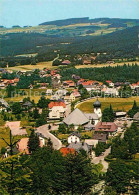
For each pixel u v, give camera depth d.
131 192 109.81
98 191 104.25
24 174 65.69
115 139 174.38
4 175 61.00
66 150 145.00
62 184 87.88
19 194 66.12
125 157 148.50
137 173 109.31
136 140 160.12
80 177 87.44
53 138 191.00
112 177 111.25
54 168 105.25
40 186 92.88
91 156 154.00
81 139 184.62
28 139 162.50
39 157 124.75
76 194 87.44
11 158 62.88
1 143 171.25
